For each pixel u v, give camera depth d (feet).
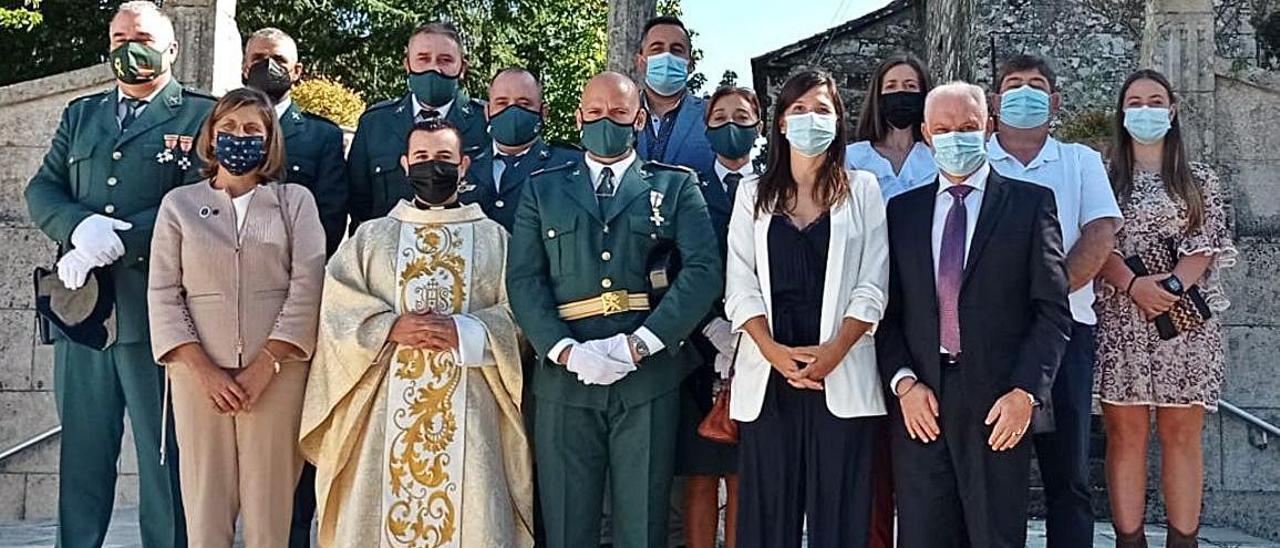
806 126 13.29
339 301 14.03
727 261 14.05
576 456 13.83
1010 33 38.86
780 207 13.61
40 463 22.24
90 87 22.36
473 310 14.30
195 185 14.46
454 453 13.84
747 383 13.53
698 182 15.11
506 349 14.05
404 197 15.99
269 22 56.44
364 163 16.56
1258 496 21.59
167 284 13.94
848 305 13.20
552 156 16.67
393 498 13.74
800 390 13.32
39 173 15.70
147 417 14.94
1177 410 15.42
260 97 14.56
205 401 13.84
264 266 14.14
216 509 13.83
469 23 60.08
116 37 15.30
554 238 14.07
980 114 13.28
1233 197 21.83
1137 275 15.24
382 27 57.93
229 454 13.96
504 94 16.28
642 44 18.13
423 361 13.96
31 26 44.14
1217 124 21.91
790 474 13.28
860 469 13.20
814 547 13.05
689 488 15.55
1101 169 15.15
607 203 14.25
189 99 15.83
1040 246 12.92
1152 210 15.42
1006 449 12.64
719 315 15.11
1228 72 21.86
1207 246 15.30
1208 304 15.38
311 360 14.30
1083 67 38.50
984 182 13.42
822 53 48.19
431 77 16.35
